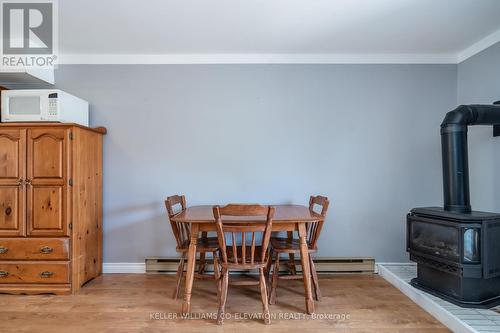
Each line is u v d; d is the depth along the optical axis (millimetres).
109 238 2920
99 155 2846
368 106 2928
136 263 2920
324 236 2945
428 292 2217
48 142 2393
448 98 2920
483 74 2639
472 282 1996
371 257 2938
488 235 1938
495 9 2135
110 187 2926
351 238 2941
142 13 2180
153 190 2936
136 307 2170
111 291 2457
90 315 2047
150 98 2941
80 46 2746
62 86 2924
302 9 2135
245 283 2064
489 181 2568
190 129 2947
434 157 2918
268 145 2951
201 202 2941
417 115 2934
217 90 2951
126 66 2938
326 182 2930
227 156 2947
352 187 2928
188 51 2881
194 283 2654
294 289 2514
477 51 2705
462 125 2193
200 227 2133
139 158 2936
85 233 2584
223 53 2924
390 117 2924
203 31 2471
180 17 2240
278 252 2213
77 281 2457
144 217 2928
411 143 2920
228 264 1977
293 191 2945
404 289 2418
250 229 1966
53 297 2338
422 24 2359
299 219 2057
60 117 2422
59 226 2389
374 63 2945
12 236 2387
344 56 2941
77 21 2287
